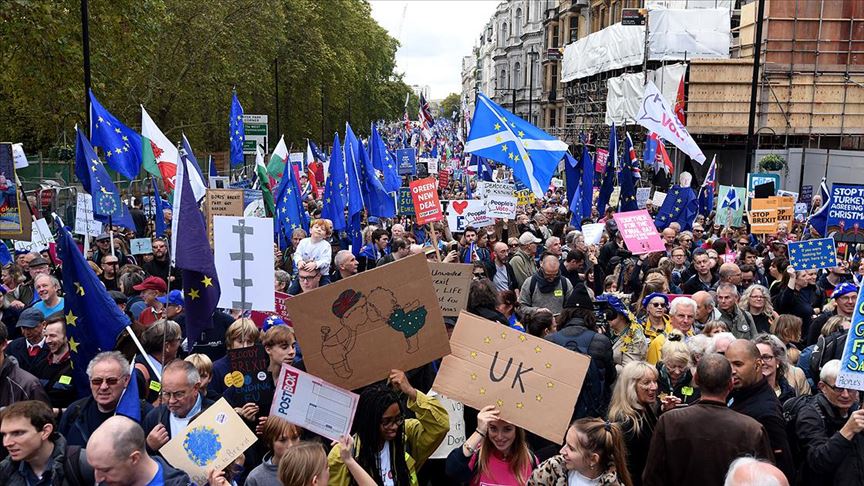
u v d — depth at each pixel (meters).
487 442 5.18
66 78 20.69
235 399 5.93
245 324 6.59
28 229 10.70
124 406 5.18
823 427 5.52
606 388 6.62
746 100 34.31
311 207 20.58
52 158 30.80
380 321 5.08
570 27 66.31
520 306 9.54
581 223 16.95
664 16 37.38
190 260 6.17
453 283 7.43
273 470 4.91
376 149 18.45
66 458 4.68
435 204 13.30
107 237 12.84
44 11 18.67
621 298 8.27
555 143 13.38
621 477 4.66
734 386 5.53
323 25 56.56
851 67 34.19
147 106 33.06
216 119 40.72
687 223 17.77
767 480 3.38
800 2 33.91
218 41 36.16
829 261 10.14
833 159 29.64
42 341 7.06
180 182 6.20
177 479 4.42
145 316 7.68
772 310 9.44
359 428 4.89
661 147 24.33
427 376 6.66
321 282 10.97
